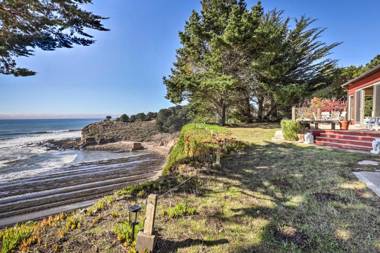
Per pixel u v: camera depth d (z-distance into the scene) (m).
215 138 9.10
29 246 3.17
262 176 5.66
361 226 3.34
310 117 13.12
